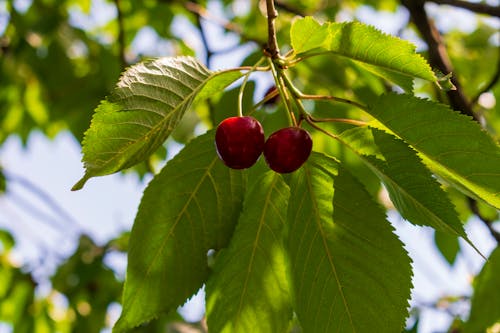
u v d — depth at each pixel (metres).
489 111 1.34
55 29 1.49
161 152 1.58
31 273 1.63
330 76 1.03
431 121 0.76
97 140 0.74
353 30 0.77
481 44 1.41
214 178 0.80
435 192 0.76
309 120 0.78
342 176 0.79
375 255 0.79
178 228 0.80
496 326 1.06
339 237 0.79
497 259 0.98
